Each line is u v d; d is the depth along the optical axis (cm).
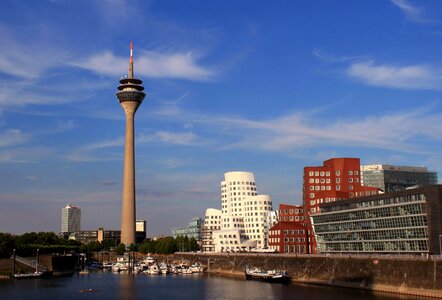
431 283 17212
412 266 18138
